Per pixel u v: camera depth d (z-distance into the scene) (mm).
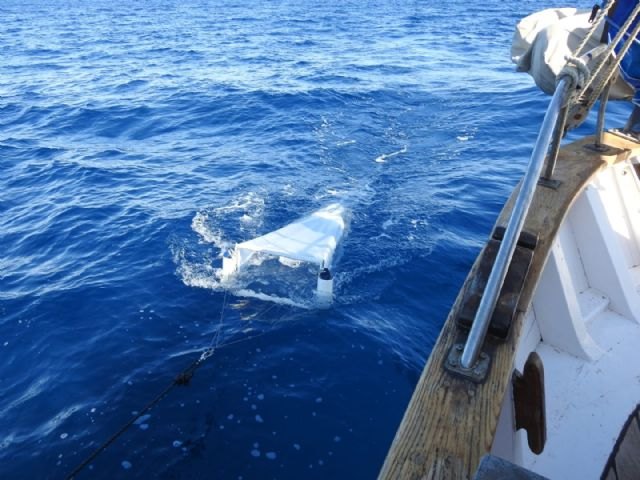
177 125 16562
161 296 7590
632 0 3350
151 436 5312
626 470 2885
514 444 2740
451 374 2033
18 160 13570
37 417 5570
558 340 3859
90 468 4973
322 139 14703
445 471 1730
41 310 7305
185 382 6000
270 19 45406
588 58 3359
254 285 7805
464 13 47219
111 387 5965
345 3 60844
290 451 5152
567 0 56875
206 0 68062
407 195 10898
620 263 4230
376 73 23266
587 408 3473
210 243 9062
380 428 5461
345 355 6492
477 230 9523
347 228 9461
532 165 1918
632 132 4648
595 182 4551
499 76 22031
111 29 39938
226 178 12047
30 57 28547
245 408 5668
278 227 9641
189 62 26734
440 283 7980
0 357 6473
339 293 7680
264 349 6566
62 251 8945
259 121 16703
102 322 7059
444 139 14523
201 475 4891
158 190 11414
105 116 17500
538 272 2525
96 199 10992
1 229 9758
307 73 23453
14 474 4910
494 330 2164
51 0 69312
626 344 3904
